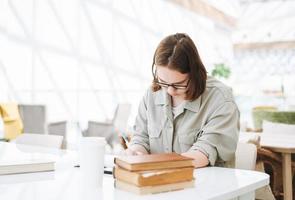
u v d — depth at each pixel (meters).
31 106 4.30
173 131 1.64
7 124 4.16
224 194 0.97
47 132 4.28
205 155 1.44
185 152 1.55
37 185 1.07
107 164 1.42
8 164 1.26
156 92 1.72
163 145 1.68
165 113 1.65
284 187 2.75
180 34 1.55
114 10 7.04
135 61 7.64
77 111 6.23
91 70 6.54
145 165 0.96
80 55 6.30
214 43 10.62
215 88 1.60
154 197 0.92
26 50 5.41
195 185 1.07
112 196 0.93
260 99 10.33
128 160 0.99
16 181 1.13
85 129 4.64
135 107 7.59
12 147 1.95
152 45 8.13
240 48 11.29
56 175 1.23
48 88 5.73
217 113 1.54
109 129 4.27
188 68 1.48
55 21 5.85
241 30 11.38
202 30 10.03
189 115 1.61
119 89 7.20
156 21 8.23
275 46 10.85
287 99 10.15
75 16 6.20
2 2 5.09
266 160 2.82
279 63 10.96
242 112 10.17
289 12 10.90
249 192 1.16
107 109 6.85
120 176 1.01
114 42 7.06
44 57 5.67
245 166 1.69
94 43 6.60
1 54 5.07
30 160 1.36
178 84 1.50
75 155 1.68
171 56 1.46
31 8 5.47
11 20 5.20
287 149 2.69
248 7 11.32
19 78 5.31
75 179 1.17
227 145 1.51
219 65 10.27
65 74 6.04
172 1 7.47
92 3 6.52
